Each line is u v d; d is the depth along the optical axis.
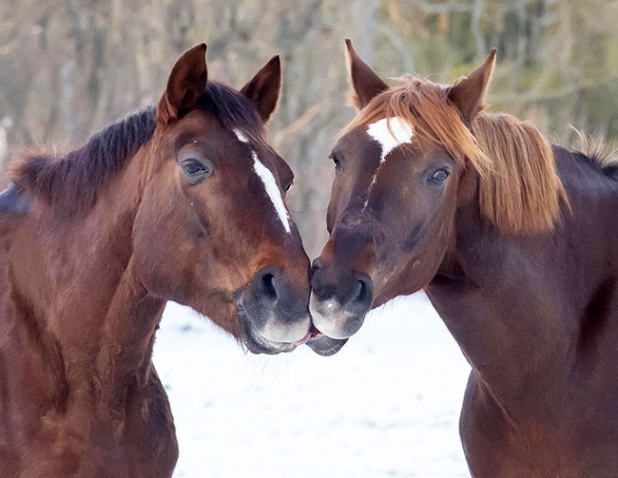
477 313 6.68
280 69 6.56
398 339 18.44
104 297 6.28
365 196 6.11
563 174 6.91
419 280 6.39
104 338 6.29
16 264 6.55
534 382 6.61
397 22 40.00
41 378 6.35
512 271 6.56
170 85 5.96
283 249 5.71
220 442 11.96
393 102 6.35
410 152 6.16
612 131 40.41
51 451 6.28
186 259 5.97
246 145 5.91
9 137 28.45
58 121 28.64
